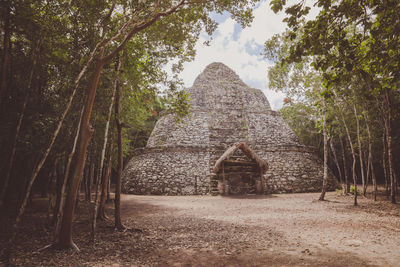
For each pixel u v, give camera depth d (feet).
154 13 18.65
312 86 41.32
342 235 17.98
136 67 23.25
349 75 13.55
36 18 15.69
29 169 24.13
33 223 23.47
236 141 73.00
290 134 78.64
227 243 16.62
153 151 64.90
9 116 20.30
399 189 58.13
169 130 73.77
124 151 38.81
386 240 16.42
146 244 16.60
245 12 19.43
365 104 40.86
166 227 22.09
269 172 61.00
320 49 12.98
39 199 44.39
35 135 20.98
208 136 72.69
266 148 67.15
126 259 13.62
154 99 24.54
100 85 20.20
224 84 92.07
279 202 39.32
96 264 12.70
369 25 12.17
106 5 17.20
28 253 13.96
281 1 12.15
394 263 12.16
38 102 21.29
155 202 41.63
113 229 21.16
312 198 44.04
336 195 48.11
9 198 28.25
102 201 26.00
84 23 17.40
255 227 21.52
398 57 12.32
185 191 55.21
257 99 90.38
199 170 59.82
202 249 15.42
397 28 11.52
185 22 20.62
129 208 35.06
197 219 25.99
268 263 12.76
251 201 41.60
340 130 51.83
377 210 29.99
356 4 11.73
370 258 12.98
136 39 22.94
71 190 15.08
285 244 16.06
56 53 17.49
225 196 51.37
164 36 21.13
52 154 22.43
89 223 23.99
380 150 54.13
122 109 27.07
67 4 16.14
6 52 16.01
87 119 15.34
